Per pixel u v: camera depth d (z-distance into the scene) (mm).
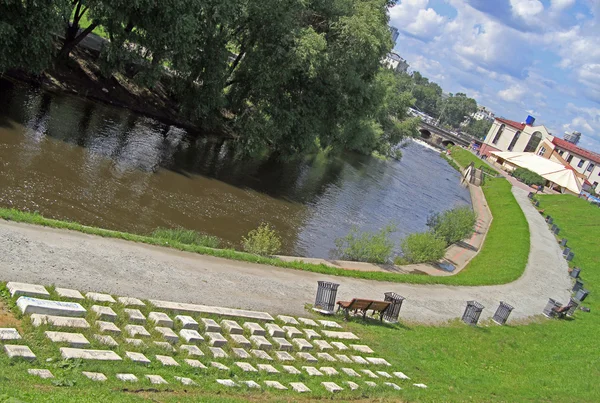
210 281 16969
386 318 20188
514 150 123125
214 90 41219
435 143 149125
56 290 11898
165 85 45406
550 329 26125
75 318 10961
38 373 8719
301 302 18516
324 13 40562
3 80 33906
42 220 16203
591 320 29969
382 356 16438
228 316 14469
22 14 28844
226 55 39906
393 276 26328
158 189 28906
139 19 35219
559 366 20859
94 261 14820
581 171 117312
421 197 62656
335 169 58531
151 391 9516
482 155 123938
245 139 39844
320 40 37250
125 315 12102
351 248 30141
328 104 41656
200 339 12477
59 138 29812
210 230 26172
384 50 41375
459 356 18891
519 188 82875
